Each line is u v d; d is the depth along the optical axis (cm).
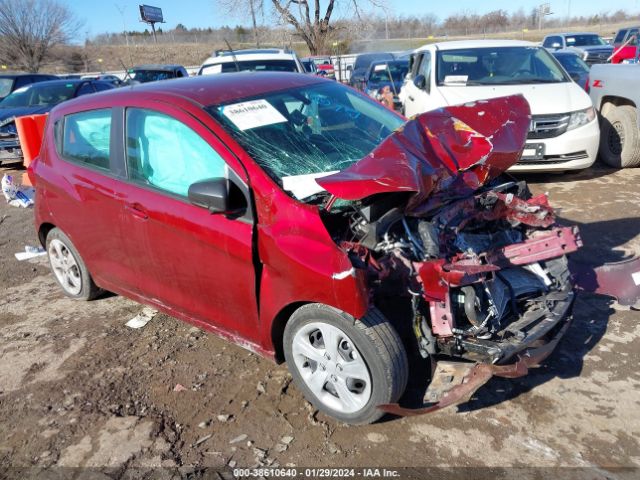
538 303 338
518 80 772
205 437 318
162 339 424
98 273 448
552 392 332
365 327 287
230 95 372
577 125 698
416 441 303
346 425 318
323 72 1880
